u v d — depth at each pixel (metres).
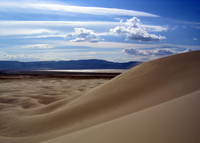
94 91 10.50
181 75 7.33
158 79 7.99
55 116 8.18
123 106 6.57
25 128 7.59
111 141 2.39
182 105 3.18
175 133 2.09
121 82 9.70
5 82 36.53
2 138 6.57
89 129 3.77
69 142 2.97
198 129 2.03
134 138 2.28
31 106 15.10
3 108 13.52
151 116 3.06
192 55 9.09
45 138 5.75
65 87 28.88
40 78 49.75
